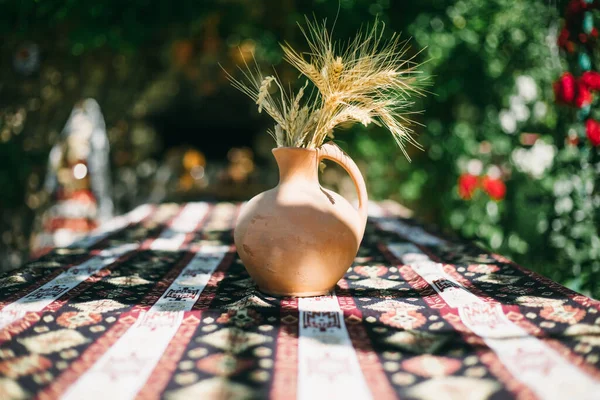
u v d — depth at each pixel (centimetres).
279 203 150
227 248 254
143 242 269
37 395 89
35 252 444
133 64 600
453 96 468
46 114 489
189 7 414
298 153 152
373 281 180
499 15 430
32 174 464
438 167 481
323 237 147
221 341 115
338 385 93
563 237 279
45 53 472
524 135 416
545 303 140
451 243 254
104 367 101
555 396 86
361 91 153
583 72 261
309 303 147
